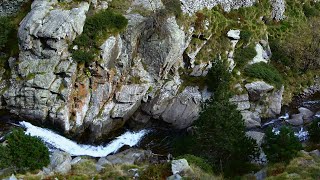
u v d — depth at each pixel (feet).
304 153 112.78
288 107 187.93
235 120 119.55
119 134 154.92
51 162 110.11
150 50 158.30
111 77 149.79
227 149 117.08
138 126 158.71
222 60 179.22
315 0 245.65
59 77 141.08
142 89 156.76
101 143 148.66
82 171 110.01
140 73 158.10
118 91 153.28
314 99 195.83
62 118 138.92
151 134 158.81
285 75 200.03
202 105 143.54
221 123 117.50
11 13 158.71
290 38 214.90
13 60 146.61
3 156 101.04
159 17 157.99
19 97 140.15
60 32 139.33
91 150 143.84
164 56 157.69
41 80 138.41
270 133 115.85
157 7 162.20
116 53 150.71
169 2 165.07
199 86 170.71
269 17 215.92
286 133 113.80
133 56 157.38
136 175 104.53
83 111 145.28
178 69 171.73
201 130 120.26
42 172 104.06
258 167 117.60
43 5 147.13
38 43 141.28
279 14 220.64
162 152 146.10
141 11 159.63
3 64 148.05
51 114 138.82
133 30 153.89
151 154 139.03
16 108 141.38
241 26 193.98
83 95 144.66
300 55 206.39
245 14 199.93
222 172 113.91
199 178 100.17
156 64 159.02
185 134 152.56
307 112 180.65
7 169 101.91
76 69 142.82
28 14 147.54
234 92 172.76
